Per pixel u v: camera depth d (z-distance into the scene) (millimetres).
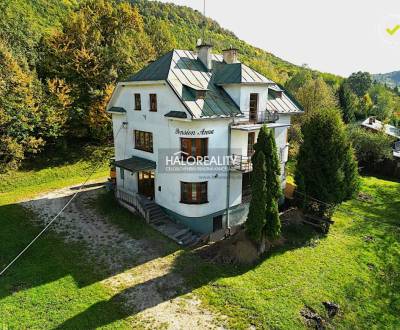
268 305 17438
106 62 45750
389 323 18203
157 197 27000
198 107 22797
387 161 52594
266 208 21922
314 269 21891
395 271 23141
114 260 20438
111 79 45219
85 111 43500
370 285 21125
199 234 24719
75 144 44062
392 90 159125
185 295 17578
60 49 43906
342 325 17406
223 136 24469
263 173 21203
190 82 24375
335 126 26578
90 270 19312
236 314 16484
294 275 20812
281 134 30484
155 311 16312
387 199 39469
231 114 24234
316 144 27031
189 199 24500
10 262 19672
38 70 44219
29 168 37125
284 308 17469
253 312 16719
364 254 24938
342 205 35438
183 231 24094
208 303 17094
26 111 35312
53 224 24828
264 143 21391
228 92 25859
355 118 79812
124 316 15875
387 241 27547
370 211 34875
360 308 18984
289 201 31734
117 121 30375
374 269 23062
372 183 46156
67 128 41938
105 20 49781
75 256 20656
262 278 19984
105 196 30547
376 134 53844
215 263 20797
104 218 26062
